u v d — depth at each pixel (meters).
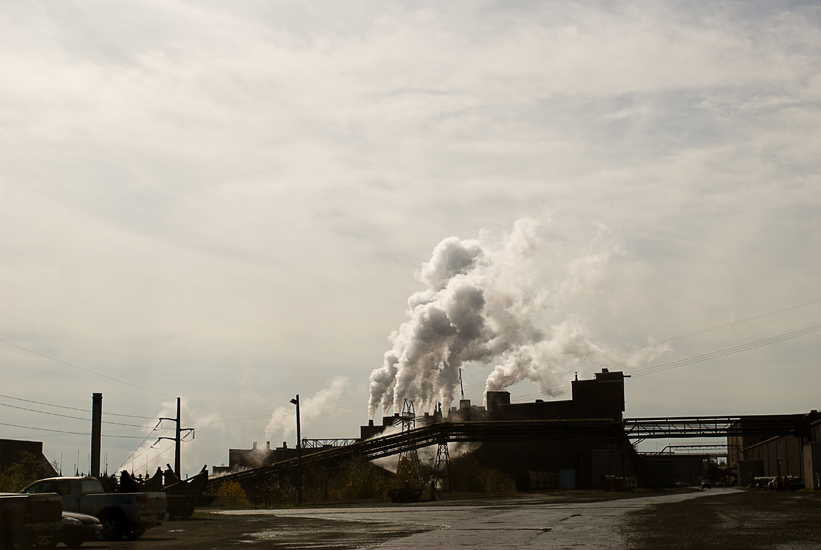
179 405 61.78
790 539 19.23
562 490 94.19
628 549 16.98
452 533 22.94
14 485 52.28
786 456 98.06
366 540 20.95
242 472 82.31
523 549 17.33
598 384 112.69
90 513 25.19
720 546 17.44
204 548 19.47
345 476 79.56
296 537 22.83
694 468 138.00
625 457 91.06
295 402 67.56
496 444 107.88
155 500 26.05
